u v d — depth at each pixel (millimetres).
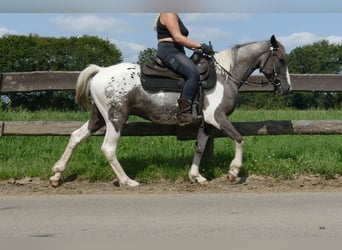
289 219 4945
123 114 6562
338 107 21875
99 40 27625
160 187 6629
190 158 7664
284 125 7461
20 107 12602
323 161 7621
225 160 7660
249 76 7031
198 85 6555
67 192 6312
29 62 25906
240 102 21688
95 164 7445
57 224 4789
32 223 4828
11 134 7316
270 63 6875
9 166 7426
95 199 5902
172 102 6598
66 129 7344
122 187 6602
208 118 6652
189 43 6465
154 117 6660
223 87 6703
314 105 26359
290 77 7613
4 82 7457
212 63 6723
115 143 6617
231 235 4414
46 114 12016
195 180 6844
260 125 7438
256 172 7234
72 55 26672
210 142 7465
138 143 8789
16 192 6285
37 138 9086
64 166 6734
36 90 7496
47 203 5684
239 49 6906
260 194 6156
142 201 5793
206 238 4336
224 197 6000
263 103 21750
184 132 7348
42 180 7000
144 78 6559
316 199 5848
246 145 8836
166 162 7469
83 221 4898
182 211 5301
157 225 4746
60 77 7504
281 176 7121
